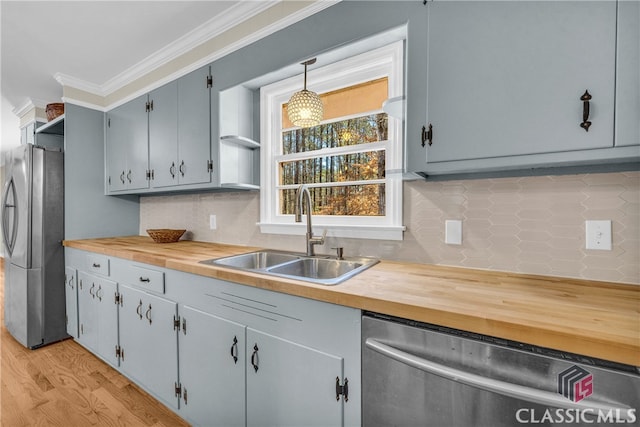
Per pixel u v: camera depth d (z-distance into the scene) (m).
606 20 0.82
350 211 1.77
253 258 1.78
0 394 1.80
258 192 2.04
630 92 0.80
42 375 2.01
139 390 1.85
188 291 1.48
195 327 1.44
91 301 2.19
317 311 1.03
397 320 0.88
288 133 2.00
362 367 0.93
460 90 1.04
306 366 1.05
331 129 1.84
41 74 2.52
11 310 2.58
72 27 1.89
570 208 1.12
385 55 1.56
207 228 2.34
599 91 0.83
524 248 1.21
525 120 0.94
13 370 2.07
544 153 0.91
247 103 2.01
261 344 1.18
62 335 2.53
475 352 0.76
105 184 2.75
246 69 1.69
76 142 2.58
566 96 0.88
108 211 2.77
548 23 0.90
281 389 1.13
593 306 0.82
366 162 1.73
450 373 0.76
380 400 0.90
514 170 1.22
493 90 0.98
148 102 2.30
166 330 1.59
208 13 1.76
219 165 1.83
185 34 1.96
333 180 1.84
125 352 1.89
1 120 3.57
